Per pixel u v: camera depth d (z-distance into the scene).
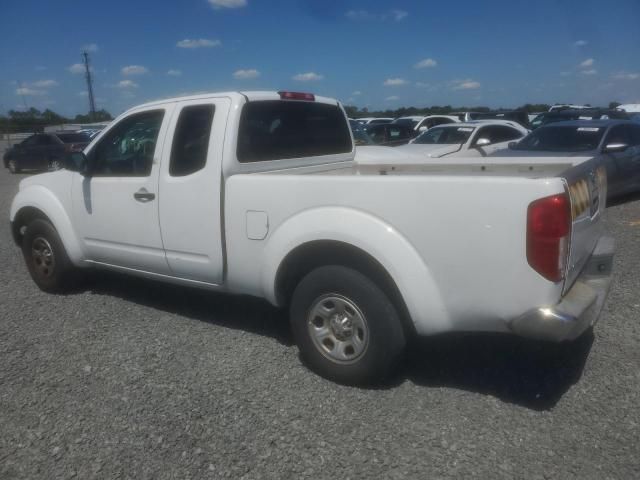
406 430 3.43
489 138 12.67
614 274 6.16
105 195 5.18
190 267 4.70
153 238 4.88
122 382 4.07
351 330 3.88
